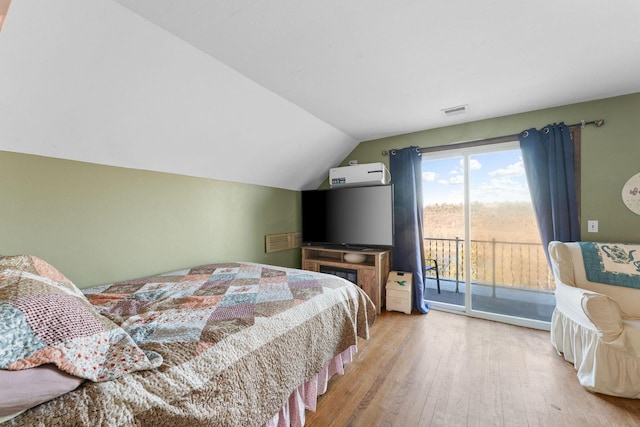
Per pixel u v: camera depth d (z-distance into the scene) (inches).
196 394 35.6
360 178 131.0
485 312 116.5
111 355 34.1
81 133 68.0
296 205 155.9
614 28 57.3
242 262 111.5
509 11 52.6
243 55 67.4
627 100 88.9
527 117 104.7
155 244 90.8
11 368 24.2
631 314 75.5
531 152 101.5
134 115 71.6
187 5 50.2
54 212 68.7
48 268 46.0
